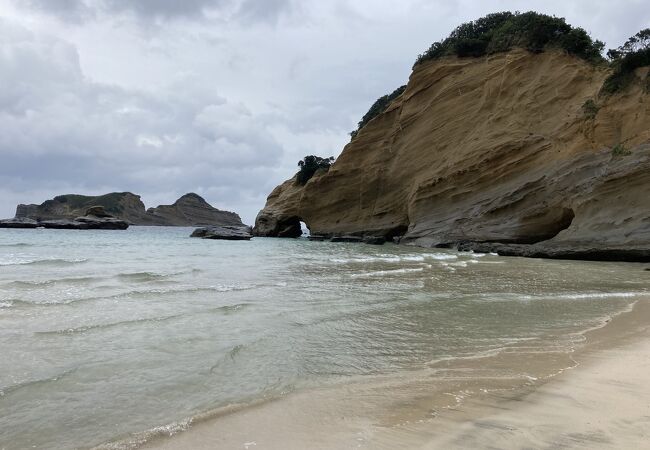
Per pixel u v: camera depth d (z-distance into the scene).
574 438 3.75
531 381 5.35
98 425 4.30
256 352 6.77
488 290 13.28
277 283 14.33
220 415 4.50
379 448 3.69
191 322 8.53
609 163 29.38
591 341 7.34
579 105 36.09
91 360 6.23
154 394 5.10
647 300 11.52
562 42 41.00
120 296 11.11
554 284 14.67
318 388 5.31
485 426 4.05
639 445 3.60
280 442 3.87
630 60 32.44
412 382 5.45
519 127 39.47
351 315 9.55
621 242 24.77
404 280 15.55
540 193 33.38
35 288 12.20
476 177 40.19
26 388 5.19
